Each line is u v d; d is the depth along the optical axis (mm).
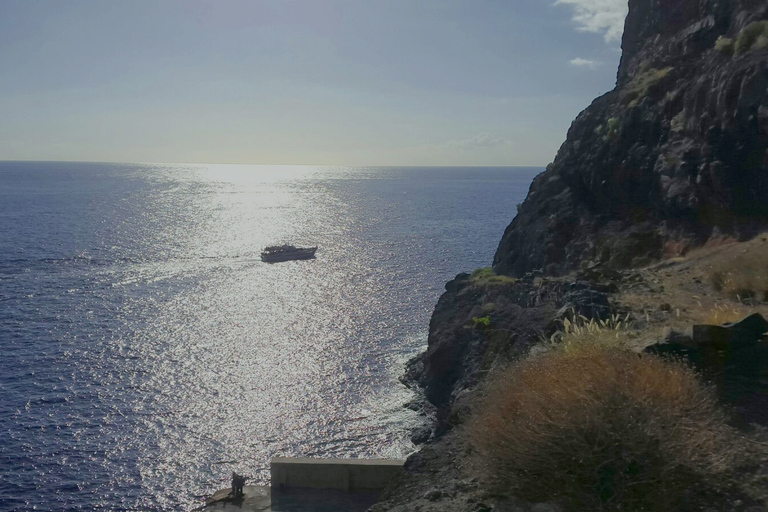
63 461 37188
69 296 77375
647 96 38312
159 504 33188
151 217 178250
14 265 97438
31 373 50406
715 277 20344
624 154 37656
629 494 6891
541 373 8281
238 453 38375
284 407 44500
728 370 9875
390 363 53125
